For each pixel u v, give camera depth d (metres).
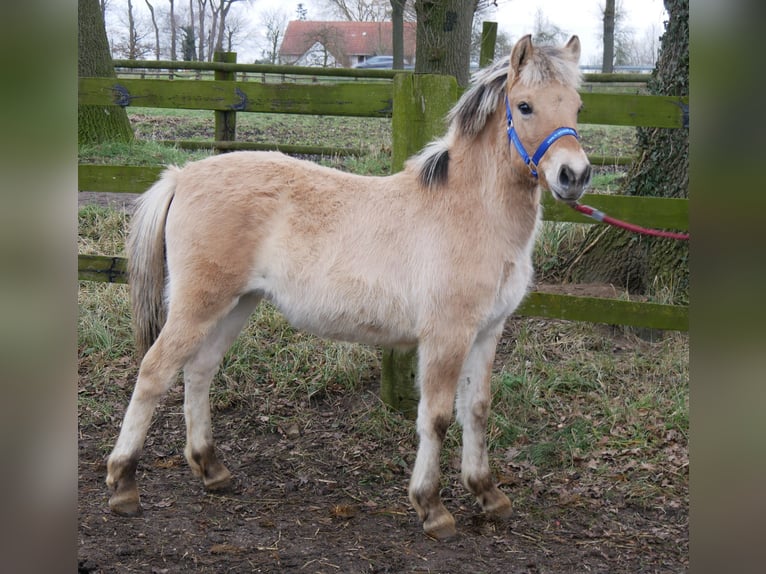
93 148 7.80
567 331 4.98
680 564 3.06
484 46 6.20
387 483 3.76
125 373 4.75
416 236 3.21
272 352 4.83
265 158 3.41
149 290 3.49
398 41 20.53
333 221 3.29
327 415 4.40
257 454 4.02
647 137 5.26
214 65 8.57
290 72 8.27
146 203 3.48
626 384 4.48
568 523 3.39
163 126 11.17
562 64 2.92
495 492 3.43
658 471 3.77
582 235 5.71
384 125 11.80
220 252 3.23
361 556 3.03
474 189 3.17
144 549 2.97
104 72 9.21
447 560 3.03
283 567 2.91
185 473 3.78
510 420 4.20
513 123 2.99
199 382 3.54
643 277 5.30
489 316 3.19
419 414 3.23
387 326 3.27
